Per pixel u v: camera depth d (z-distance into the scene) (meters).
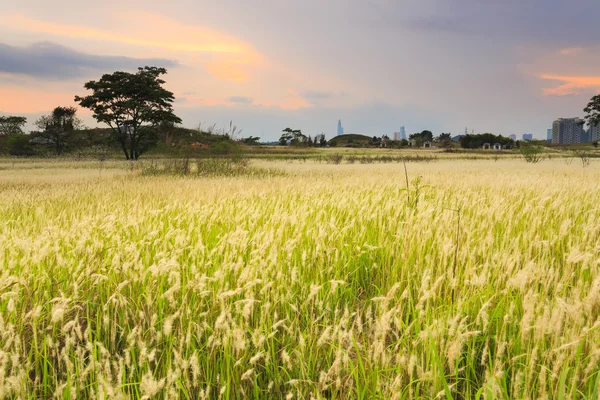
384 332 2.43
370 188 10.35
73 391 2.36
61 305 2.81
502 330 2.68
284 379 2.78
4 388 2.29
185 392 2.37
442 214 5.16
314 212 6.36
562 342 2.33
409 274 3.90
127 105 54.31
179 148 24.44
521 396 2.33
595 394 2.07
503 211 5.55
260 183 13.41
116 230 5.28
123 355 3.04
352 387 2.57
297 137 162.38
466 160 48.31
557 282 3.32
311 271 4.12
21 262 3.80
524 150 39.50
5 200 10.03
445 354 2.49
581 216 5.89
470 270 3.47
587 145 104.31
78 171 29.33
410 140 171.12
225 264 3.60
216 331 2.80
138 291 3.54
